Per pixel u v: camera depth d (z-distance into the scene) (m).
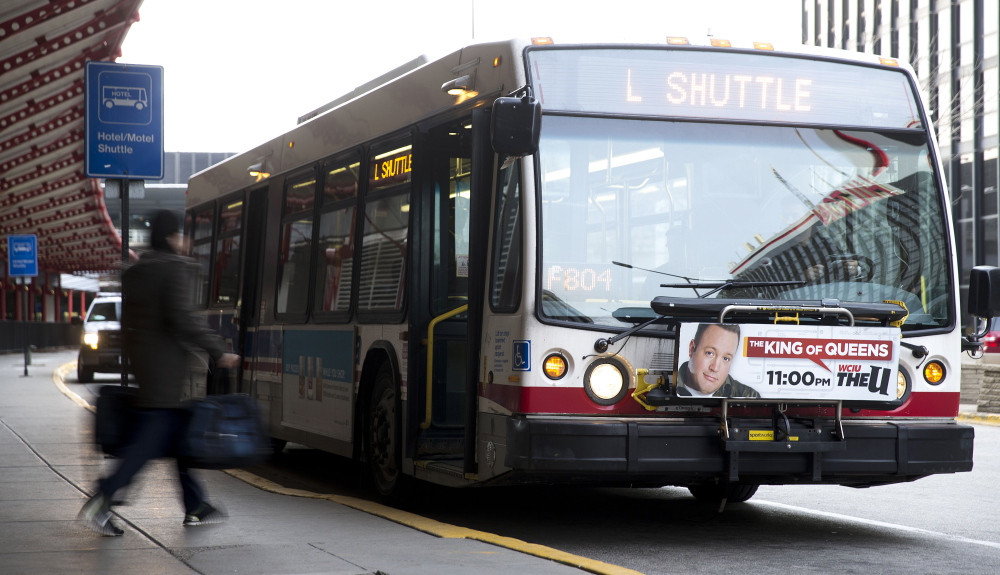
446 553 7.02
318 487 11.65
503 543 7.34
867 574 7.12
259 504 9.14
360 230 10.35
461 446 9.34
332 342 10.78
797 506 10.20
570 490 11.14
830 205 8.12
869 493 11.14
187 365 7.50
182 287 7.32
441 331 9.28
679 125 8.04
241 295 13.62
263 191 13.67
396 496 9.48
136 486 9.88
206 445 7.48
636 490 11.21
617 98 7.99
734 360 7.48
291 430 11.84
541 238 7.68
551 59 7.97
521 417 7.61
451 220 9.42
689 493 11.02
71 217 52.97
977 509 10.09
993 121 46.38
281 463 13.92
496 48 8.19
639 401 7.62
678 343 7.49
